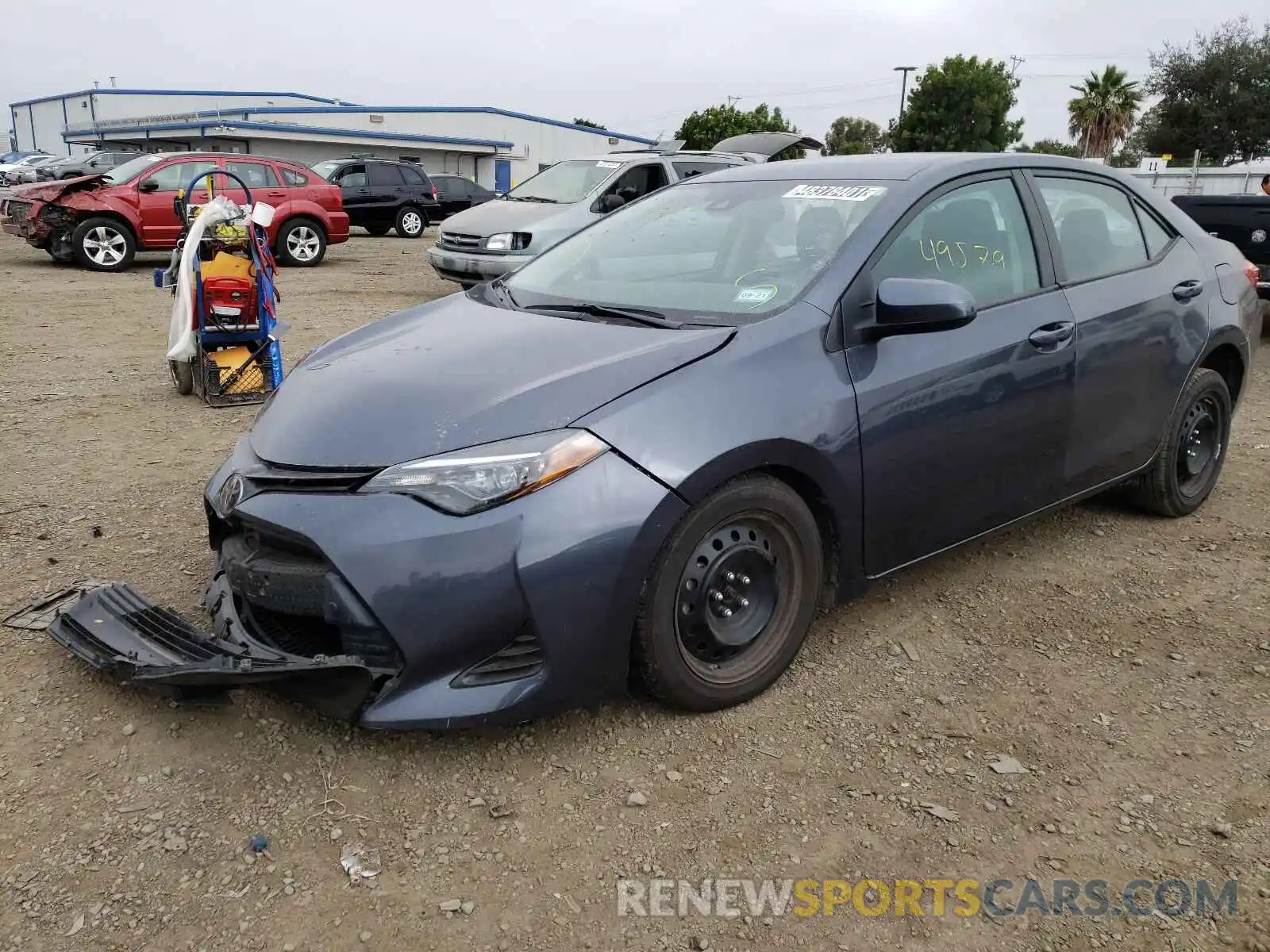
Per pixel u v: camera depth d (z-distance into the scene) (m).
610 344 2.88
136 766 2.61
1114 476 4.00
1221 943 2.11
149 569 3.80
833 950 2.09
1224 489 4.98
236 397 6.32
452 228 10.76
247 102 58.25
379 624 2.45
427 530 2.44
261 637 2.71
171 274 6.49
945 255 3.33
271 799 2.50
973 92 45.41
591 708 2.68
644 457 2.54
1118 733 2.85
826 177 3.61
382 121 45.84
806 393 2.83
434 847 2.35
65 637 2.96
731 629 2.87
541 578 2.44
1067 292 3.65
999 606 3.64
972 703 3.00
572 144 51.38
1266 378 7.64
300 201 14.89
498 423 2.55
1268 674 3.18
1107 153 56.75
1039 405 3.47
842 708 2.96
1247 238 8.48
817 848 2.38
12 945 2.04
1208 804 2.55
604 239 3.88
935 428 3.14
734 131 48.09
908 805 2.53
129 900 2.17
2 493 4.62
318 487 2.59
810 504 2.96
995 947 2.10
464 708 2.47
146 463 5.12
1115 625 3.51
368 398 2.78
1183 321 4.10
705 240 3.54
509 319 3.26
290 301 10.98
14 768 2.59
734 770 2.65
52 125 64.12
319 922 2.12
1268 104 39.06
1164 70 41.75
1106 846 2.39
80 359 7.69
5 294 11.12
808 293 3.01
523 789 2.56
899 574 3.28
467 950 2.06
